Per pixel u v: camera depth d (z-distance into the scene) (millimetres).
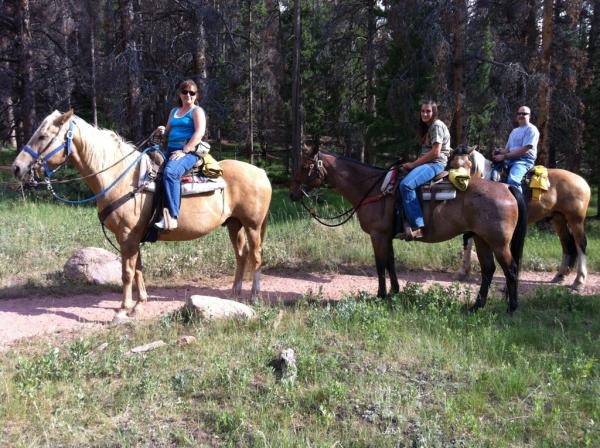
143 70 18531
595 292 8945
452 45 16391
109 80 18297
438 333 6090
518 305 7594
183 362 5375
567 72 16453
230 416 4262
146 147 7184
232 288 8250
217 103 19703
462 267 9844
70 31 25000
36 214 13523
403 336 5992
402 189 7168
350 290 8805
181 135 7020
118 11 19484
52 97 22203
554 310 7445
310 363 5117
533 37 17391
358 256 10875
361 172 7809
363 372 5129
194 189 7016
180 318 6656
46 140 6430
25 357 5566
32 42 21734
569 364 5312
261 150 34625
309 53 30328
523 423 4270
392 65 19172
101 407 4527
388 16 19000
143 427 4238
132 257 6934
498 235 6957
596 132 21016
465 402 4547
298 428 4223
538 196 8836
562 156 22359
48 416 4371
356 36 23234
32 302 7664
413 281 9602
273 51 28953
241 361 5320
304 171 7926
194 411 4469
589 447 3959
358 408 4453
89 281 8492
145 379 4840
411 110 17844
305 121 30594
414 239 7312
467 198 7082
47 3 22672
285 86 31609
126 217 6770
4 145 33219
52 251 10133
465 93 17297
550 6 14492
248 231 7746
